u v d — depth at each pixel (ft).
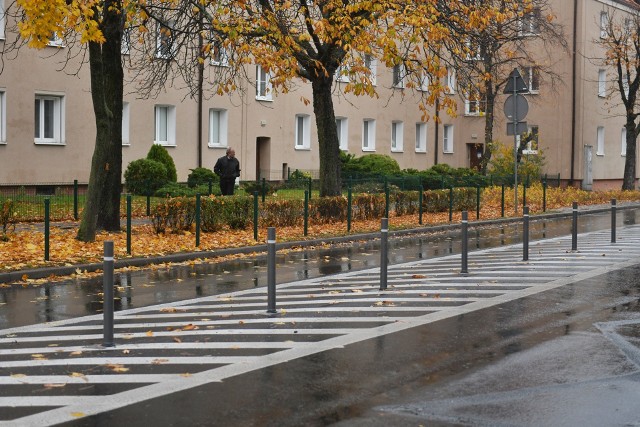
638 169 188.96
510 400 22.94
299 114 142.41
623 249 64.23
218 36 69.87
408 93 163.94
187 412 21.75
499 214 104.01
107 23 61.31
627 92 180.24
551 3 160.97
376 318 35.29
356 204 86.53
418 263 56.95
